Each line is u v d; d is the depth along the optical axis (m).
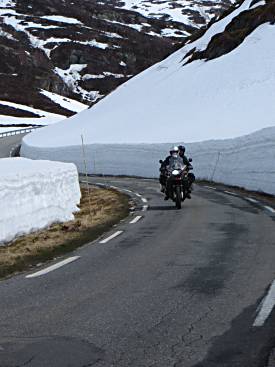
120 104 70.12
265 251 8.97
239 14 70.38
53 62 154.00
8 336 5.05
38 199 13.39
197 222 13.15
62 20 182.62
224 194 20.95
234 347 4.54
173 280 7.14
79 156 50.28
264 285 6.66
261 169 22.25
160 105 59.06
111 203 19.61
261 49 59.25
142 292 6.57
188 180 16.64
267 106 44.25
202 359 4.28
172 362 4.24
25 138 70.31
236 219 13.33
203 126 43.31
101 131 56.62
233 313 5.54
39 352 4.55
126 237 11.39
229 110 46.75
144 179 36.28
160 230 12.16
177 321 5.34
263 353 4.38
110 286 6.96
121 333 5.02
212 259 8.48
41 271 8.21
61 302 6.25
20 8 191.50
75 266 8.48
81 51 158.12
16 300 6.46
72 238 11.61
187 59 73.69
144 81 76.75
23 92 127.81
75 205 17.62
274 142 21.19
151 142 43.03
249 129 37.47
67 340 4.86
